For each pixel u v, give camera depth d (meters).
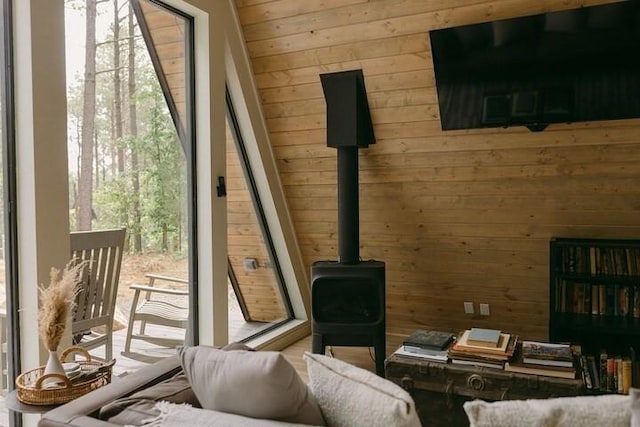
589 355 3.30
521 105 2.90
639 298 3.26
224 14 3.35
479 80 2.93
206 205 3.35
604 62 2.65
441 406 2.51
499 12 2.81
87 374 1.96
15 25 2.24
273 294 4.41
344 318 3.52
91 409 1.50
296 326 4.36
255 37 3.46
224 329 3.48
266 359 1.33
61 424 1.42
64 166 2.37
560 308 3.41
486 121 3.02
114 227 2.82
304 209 4.17
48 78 2.29
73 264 2.48
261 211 4.15
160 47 3.12
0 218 2.28
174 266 3.26
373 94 3.33
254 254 4.17
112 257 2.81
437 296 4.09
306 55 3.37
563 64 2.72
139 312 3.01
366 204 3.88
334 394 1.38
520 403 1.17
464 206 3.59
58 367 1.88
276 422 1.32
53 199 2.32
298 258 4.44
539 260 3.58
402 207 3.79
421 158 3.50
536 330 3.89
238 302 4.07
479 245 3.71
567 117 2.84
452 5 2.86
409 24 3.00
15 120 2.26
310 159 3.85
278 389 1.31
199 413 1.39
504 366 2.42
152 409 1.47
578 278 3.26
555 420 1.11
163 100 3.15
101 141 2.73
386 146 3.54
